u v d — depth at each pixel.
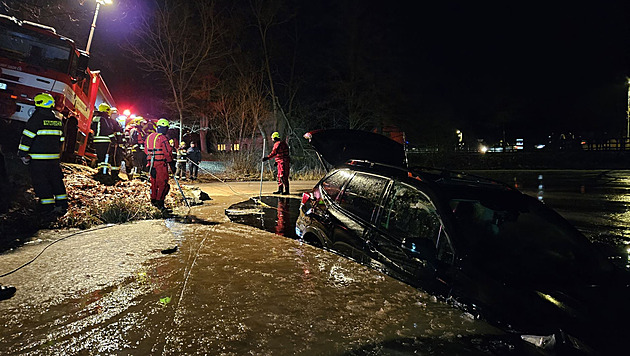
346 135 7.05
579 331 2.44
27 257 4.61
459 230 3.36
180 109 22.95
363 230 4.23
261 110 23.53
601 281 3.16
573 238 3.57
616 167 28.09
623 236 6.72
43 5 14.56
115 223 6.85
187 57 23.25
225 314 3.10
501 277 2.98
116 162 12.84
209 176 19.14
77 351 2.54
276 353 2.52
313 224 5.12
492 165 30.56
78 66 11.05
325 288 3.62
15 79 9.59
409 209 4.06
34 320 2.98
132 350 2.55
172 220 7.26
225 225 6.85
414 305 3.16
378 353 2.51
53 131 6.51
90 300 3.38
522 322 2.60
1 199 6.51
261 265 4.36
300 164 23.12
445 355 2.46
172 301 3.36
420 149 34.06
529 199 3.88
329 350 2.55
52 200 6.57
